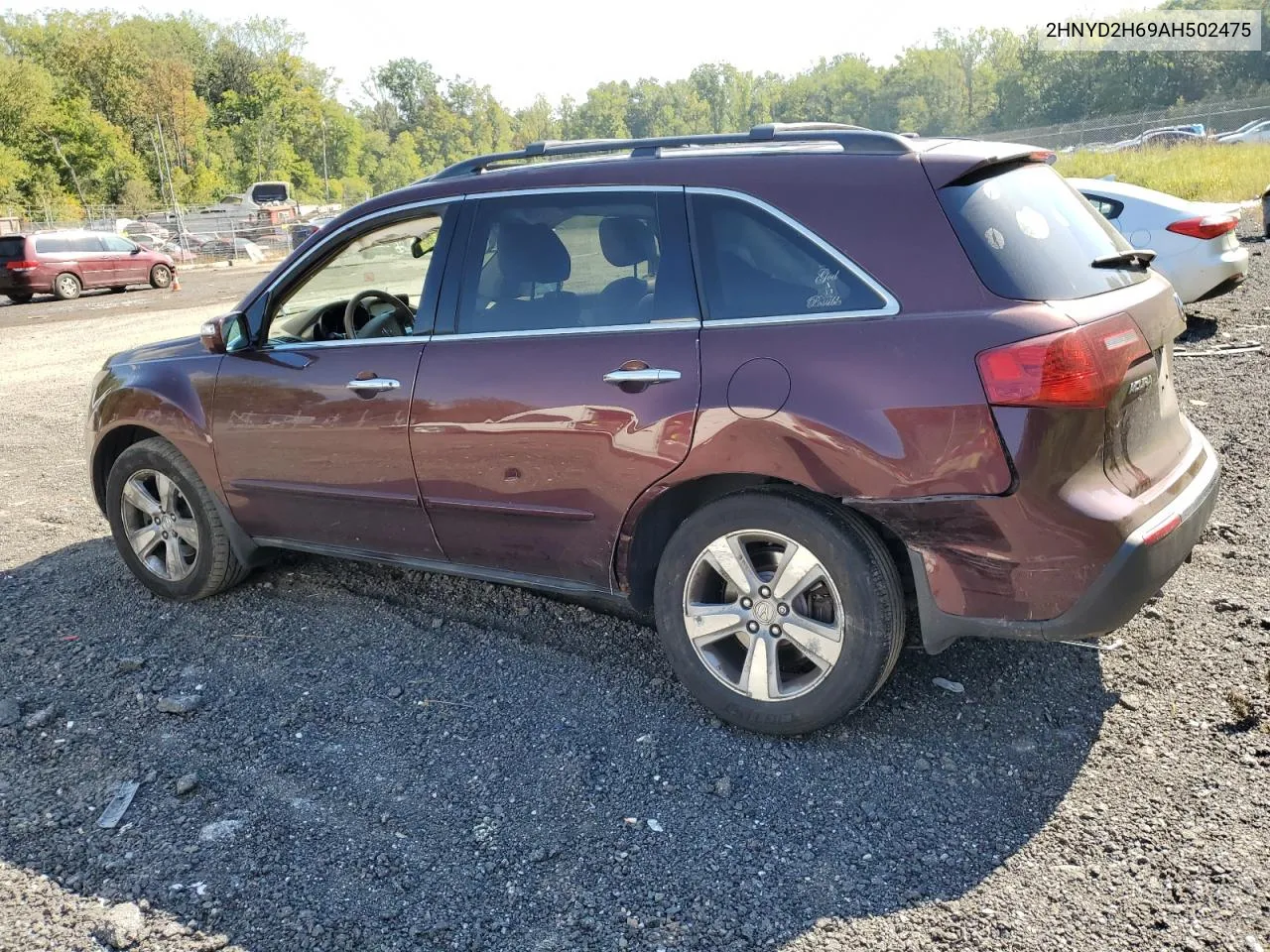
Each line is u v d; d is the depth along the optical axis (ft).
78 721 12.11
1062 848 9.12
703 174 11.26
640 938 8.32
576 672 12.78
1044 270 10.11
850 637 10.41
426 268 12.87
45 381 38.96
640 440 11.03
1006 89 377.71
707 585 11.34
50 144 273.54
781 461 10.32
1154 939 8.00
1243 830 9.16
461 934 8.43
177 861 9.46
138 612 15.23
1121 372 9.87
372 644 13.79
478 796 10.32
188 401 14.60
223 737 11.62
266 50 399.65
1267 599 13.53
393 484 12.95
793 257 10.63
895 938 8.18
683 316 11.05
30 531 19.53
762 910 8.57
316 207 204.64
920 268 10.06
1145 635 12.81
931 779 10.24
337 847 9.61
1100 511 9.61
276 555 15.74
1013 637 9.97
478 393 12.01
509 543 12.45
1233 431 21.08
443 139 534.37
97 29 331.36
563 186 12.00
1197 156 94.79
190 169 311.47
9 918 8.75
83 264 85.10
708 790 10.26
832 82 489.26
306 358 13.60
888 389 9.86
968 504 9.71
